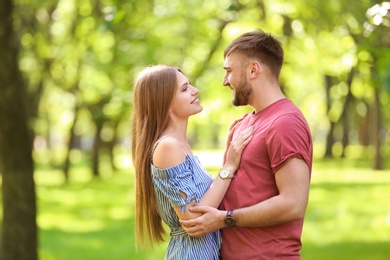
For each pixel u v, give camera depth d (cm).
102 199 2675
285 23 1442
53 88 3466
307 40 1509
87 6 1909
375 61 1055
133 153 510
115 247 1555
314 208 2172
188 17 1780
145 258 1400
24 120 1067
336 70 1567
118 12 902
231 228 491
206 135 6525
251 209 468
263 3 1403
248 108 1496
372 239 1556
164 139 488
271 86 489
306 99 3547
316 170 3994
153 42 1825
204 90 1499
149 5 1622
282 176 465
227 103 1503
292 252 480
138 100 501
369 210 2112
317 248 1447
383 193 2659
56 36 2312
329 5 1404
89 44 2105
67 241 1661
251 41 489
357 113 5253
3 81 1045
